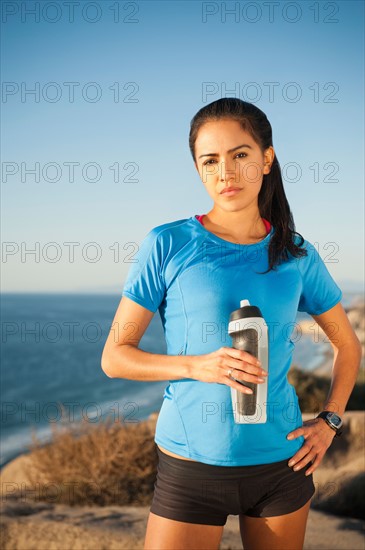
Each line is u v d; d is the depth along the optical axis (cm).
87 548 427
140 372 183
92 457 583
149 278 189
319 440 198
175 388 189
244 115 190
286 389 193
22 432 1612
